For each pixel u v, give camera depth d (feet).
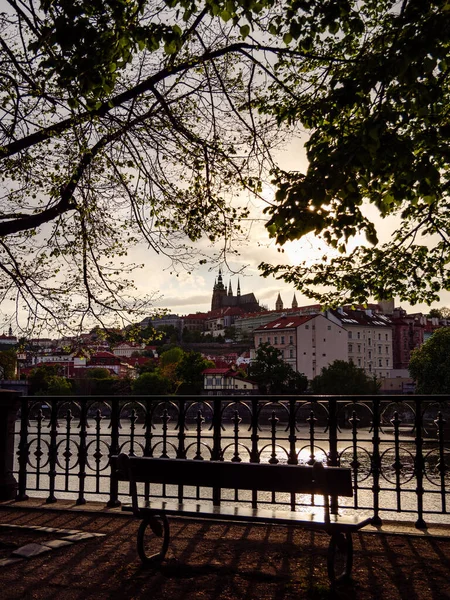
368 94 20.52
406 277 45.39
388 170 21.27
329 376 333.62
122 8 21.83
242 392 375.45
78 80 23.98
